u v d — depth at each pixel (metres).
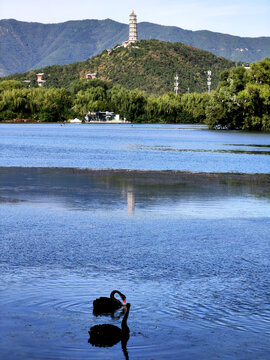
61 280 8.66
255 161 38.72
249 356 5.89
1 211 16.25
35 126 137.38
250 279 8.93
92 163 35.72
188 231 13.37
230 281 8.77
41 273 9.10
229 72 118.81
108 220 14.87
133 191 21.80
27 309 7.21
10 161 36.47
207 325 6.75
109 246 11.46
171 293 8.05
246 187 23.73
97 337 6.23
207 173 30.08
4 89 189.38
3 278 8.73
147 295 7.93
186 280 8.81
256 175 29.42
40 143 59.78
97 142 63.25
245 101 99.88
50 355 5.82
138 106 177.00
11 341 6.18
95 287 8.28
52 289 8.13
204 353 5.94
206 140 70.62
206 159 40.06
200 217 15.57
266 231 13.48
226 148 53.69
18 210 16.48
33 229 13.38
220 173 30.19
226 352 5.96
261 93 97.81
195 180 26.42
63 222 14.42
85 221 14.64
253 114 103.50
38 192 21.09
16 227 13.61
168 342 6.23
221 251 11.12
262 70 103.38
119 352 5.94
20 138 71.44
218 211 16.78
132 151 48.22
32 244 11.57
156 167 33.31
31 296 7.76
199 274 9.21
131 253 10.80
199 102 173.38
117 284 8.48
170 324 6.78
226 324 6.79
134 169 31.81
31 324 6.68
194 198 19.92
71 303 7.49
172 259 10.34
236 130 109.44
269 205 18.27
